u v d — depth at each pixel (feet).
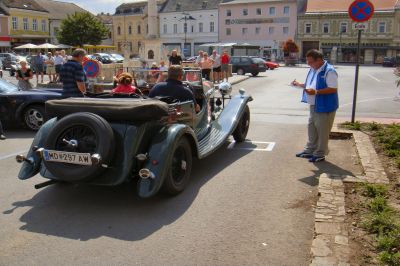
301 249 12.55
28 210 15.76
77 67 27.14
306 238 13.25
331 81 20.93
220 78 78.43
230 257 12.11
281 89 68.49
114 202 16.44
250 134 29.96
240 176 19.63
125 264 11.77
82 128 15.17
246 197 16.88
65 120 15.16
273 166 21.30
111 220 14.76
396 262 11.14
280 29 230.07
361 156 21.81
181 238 13.34
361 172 19.88
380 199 15.21
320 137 21.80
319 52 21.20
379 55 210.79
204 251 12.48
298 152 24.23
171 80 19.33
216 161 22.31
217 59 74.79
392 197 15.97
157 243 13.01
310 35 224.12
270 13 231.09
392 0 210.38
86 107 15.66
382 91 64.75
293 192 17.40
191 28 255.29
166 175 15.70
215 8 245.45
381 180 17.84
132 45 281.54
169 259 12.03
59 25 238.27
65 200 16.74
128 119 15.24
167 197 16.89
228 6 241.55
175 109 17.69
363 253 11.93
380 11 205.98
